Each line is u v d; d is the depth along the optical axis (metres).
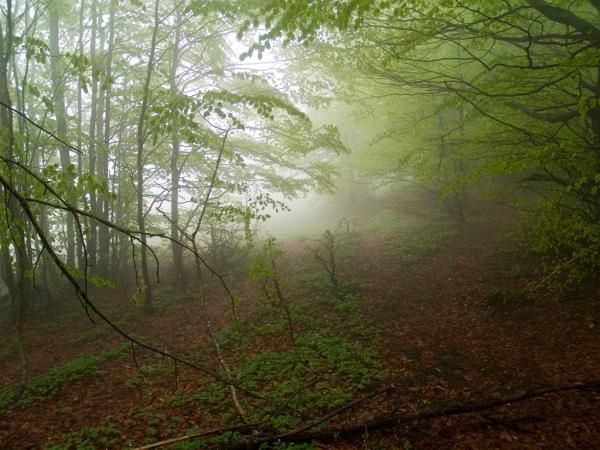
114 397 7.30
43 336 10.74
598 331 7.56
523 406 5.93
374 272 13.08
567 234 8.87
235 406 5.95
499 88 7.97
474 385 6.69
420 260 13.50
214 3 9.43
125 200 14.51
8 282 11.54
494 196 11.54
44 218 12.58
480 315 9.25
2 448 5.98
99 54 14.11
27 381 7.85
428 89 10.23
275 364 7.79
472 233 14.82
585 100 6.20
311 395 6.50
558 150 7.17
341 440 5.48
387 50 8.70
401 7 6.50
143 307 11.77
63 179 6.45
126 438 5.94
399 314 9.90
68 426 6.46
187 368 8.22
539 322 8.45
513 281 10.55
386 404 6.34
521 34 9.52
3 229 5.55
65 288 13.84
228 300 12.46
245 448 5.28
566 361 6.91
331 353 7.94
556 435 5.22
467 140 10.59
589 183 8.56
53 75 13.02
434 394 6.54
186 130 8.57
